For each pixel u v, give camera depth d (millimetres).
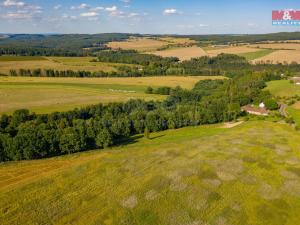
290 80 149625
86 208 39062
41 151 68750
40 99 121438
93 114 106500
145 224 36156
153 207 38906
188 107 107625
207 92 142875
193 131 92938
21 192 43094
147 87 151875
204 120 101812
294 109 109812
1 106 110125
